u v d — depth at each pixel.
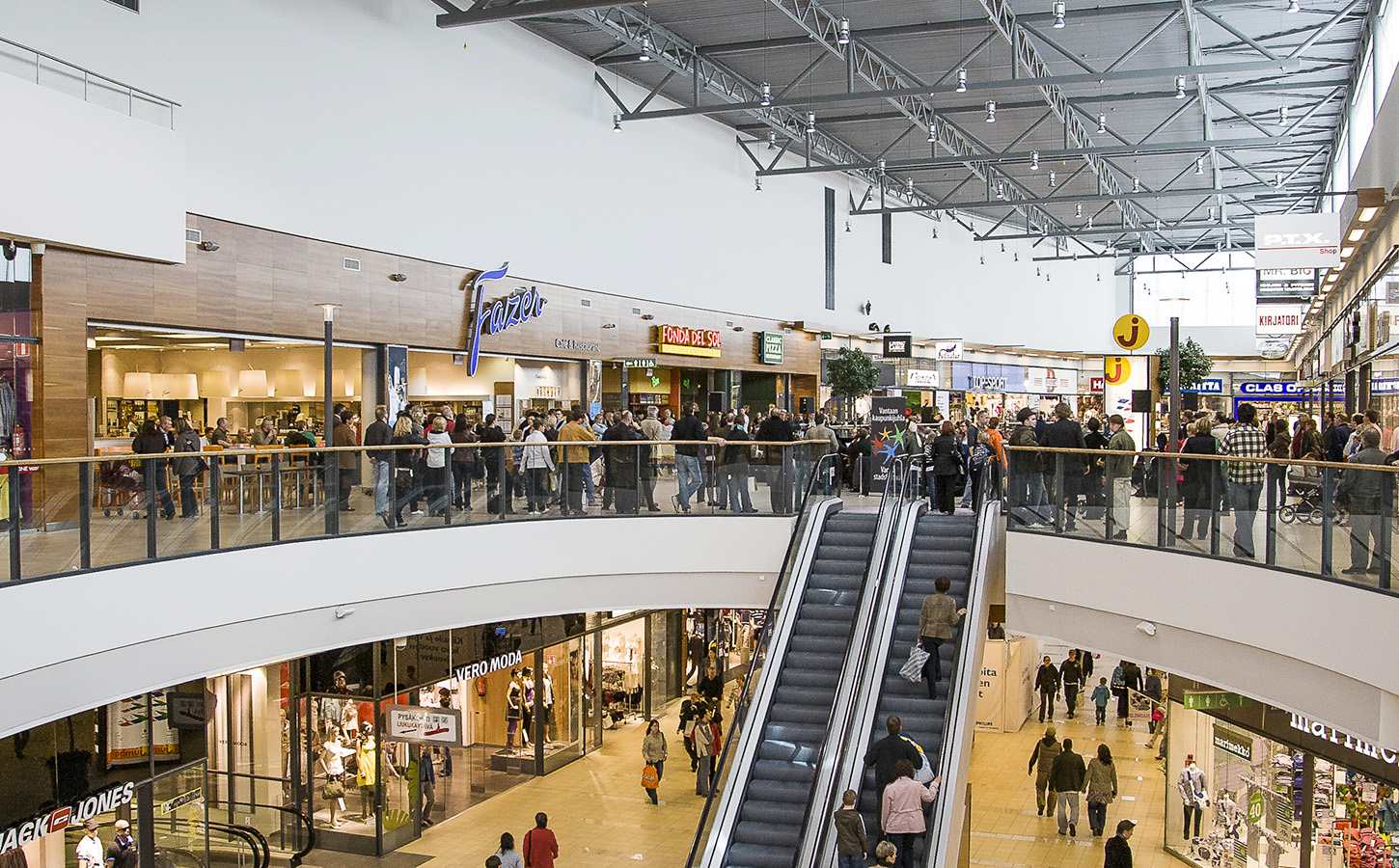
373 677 14.07
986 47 21.66
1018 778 18.19
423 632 11.96
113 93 12.66
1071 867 14.22
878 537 12.74
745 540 13.91
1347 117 25.42
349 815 14.19
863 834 9.06
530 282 20.55
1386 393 18.05
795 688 11.88
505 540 12.64
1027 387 45.97
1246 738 13.07
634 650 20.58
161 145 12.56
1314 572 8.55
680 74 23.00
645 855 14.17
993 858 14.56
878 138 29.53
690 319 25.77
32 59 11.63
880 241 35.16
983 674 21.08
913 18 19.95
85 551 8.45
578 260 21.91
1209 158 31.97
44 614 8.01
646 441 13.68
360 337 16.73
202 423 18.00
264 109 14.97
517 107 20.14
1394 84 14.16
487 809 16.00
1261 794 12.78
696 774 17.61
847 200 33.25
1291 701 9.00
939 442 14.24
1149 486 10.67
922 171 33.62
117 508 8.75
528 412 15.52
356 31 16.56
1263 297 33.00
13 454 11.60
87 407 12.41
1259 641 9.21
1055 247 46.91
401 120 17.48
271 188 15.09
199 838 11.69
